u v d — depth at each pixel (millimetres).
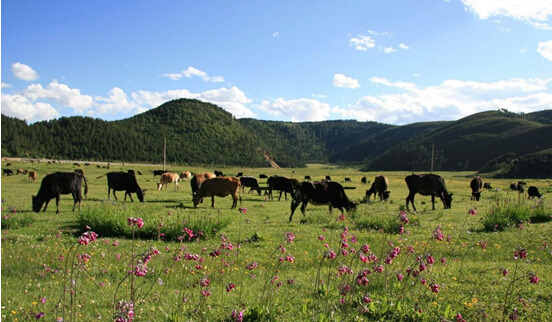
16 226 14969
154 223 13305
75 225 15750
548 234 13422
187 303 6324
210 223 13750
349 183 66375
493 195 37969
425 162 183125
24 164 89438
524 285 7297
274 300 6465
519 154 157375
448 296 6691
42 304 6207
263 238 13125
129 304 4727
